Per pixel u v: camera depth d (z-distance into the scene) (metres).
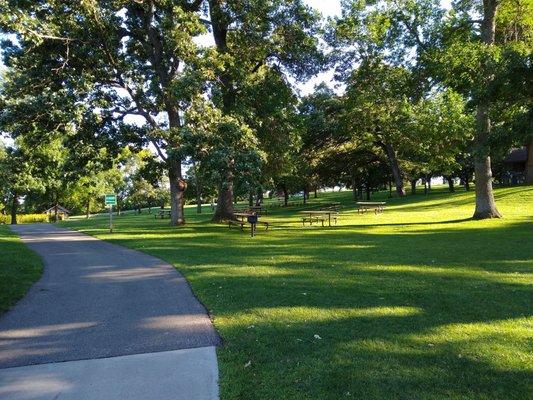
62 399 4.35
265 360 5.07
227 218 29.08
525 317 6.32
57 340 5.99
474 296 7.48
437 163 43.19
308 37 26.34
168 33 22.19
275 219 31.19
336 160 54.19
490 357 4.94
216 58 23.05
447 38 22.92
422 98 29.38
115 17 24.09
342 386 4.36
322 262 11.38
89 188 60.97
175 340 5.86
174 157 21.88
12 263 12.30
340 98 47.00
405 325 6.06
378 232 19.23
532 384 4.30
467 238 15.68
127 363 5.16
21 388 4.60
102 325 6.59
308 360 5.00
